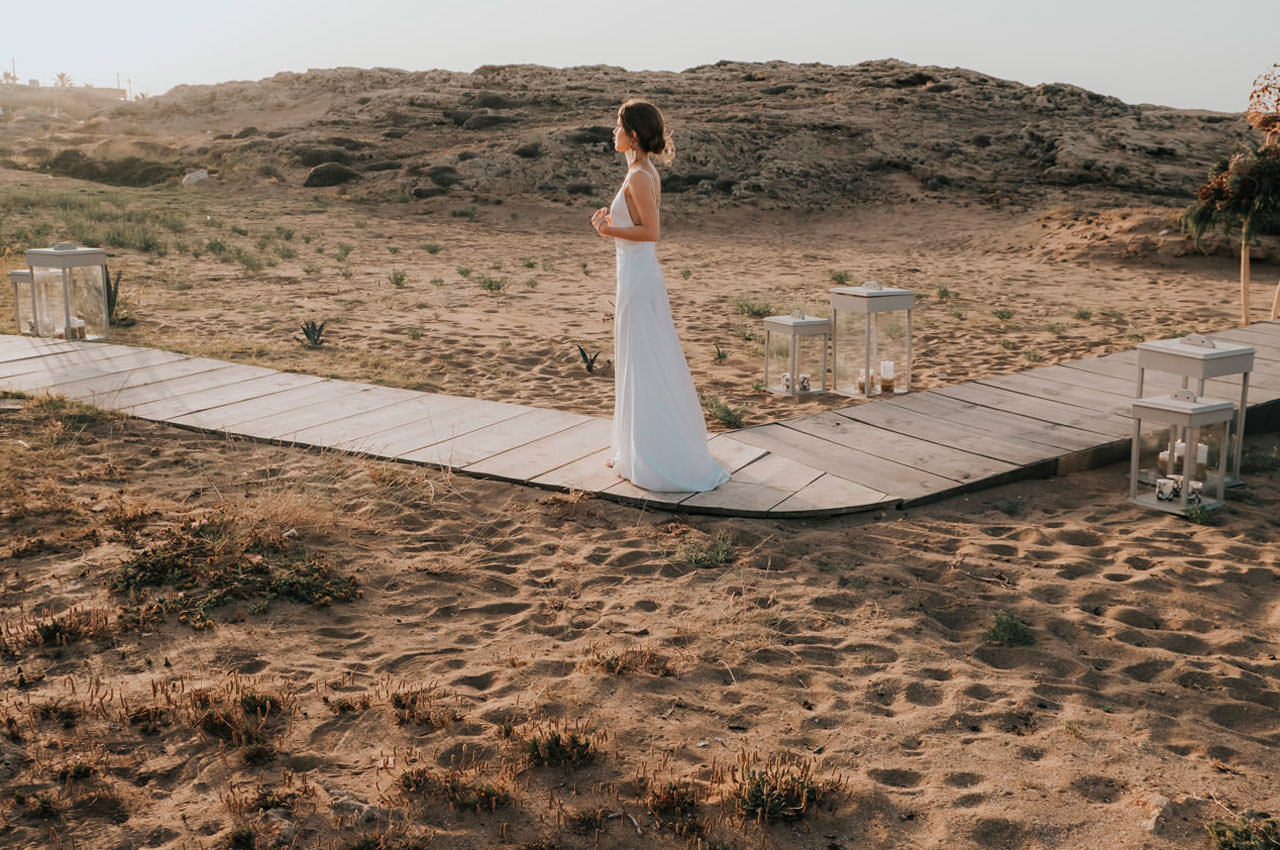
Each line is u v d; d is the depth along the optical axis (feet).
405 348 37.47
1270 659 15.33
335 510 20.07
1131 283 66.18
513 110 157.48
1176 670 14.85
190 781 11.37
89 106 267.18
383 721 12.75
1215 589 17.99
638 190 20.12
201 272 57.11
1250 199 48.08
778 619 16.19
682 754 12.30
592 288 57.52
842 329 32.09
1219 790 11.69
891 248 88.17
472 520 20.35
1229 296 60.29
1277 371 32.94
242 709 12.68
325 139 132.36
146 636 14.64
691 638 15.53
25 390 28.14
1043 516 21.83
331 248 73.67
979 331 45.29
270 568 17.13
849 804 11.32
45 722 12.30
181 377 30.73
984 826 10.91
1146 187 113.91
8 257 56.44
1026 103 161.17
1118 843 10.64
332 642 15.08
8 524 18.39
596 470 22.85
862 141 134.31
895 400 30.30
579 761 11.98
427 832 10.59
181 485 21.34
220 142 136.15
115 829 10.41
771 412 29.94
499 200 106.93
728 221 104.99
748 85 180.14
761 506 20.89
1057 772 11.98
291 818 10.68
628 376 21.63
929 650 15.28
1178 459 22.93
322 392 29.43
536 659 14.64
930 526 20.77
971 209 105.60
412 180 112.27
